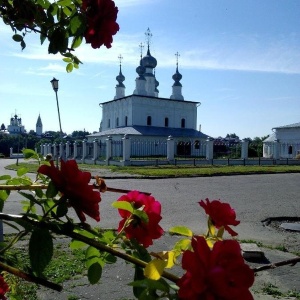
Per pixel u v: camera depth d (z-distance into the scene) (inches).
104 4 54.1
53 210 44.2
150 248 243.6
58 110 625.6
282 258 228.1
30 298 158.6
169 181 711.1
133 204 47.9
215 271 30.9
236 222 48.6
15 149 2672.2
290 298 169.2
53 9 60.3
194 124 2333.9
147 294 36.4
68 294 167.9
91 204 38.8
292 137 1740.9
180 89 2426.2
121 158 1262.3
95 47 56.2
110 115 2421.3
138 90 2306.8
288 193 545.6
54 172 39.2
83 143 1449.3
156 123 2210.9
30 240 39.6
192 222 338.3
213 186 629.9
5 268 37.0
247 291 31.2
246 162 1293.1
